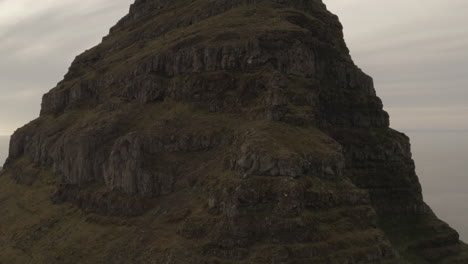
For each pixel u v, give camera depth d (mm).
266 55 123688
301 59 126062
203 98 124938
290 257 84125
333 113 137000
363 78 151750
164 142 117312
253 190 91062
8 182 168750
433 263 124812
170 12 176875
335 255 86500
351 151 135500
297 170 93312
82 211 120062
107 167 121000
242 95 119562
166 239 94938
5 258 118188
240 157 98500
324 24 151000
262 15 141125
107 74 152875
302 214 89125
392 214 135125
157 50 143000
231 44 128125
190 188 106625
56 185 137125
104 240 105625
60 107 167875
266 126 104625
